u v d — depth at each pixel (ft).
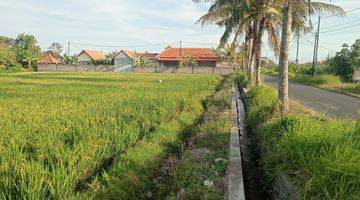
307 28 64.39
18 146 20.13
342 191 14.20
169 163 26.50
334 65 152.46
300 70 229.86
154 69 237.45
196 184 22.27
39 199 15.38
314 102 69.92
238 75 145.28
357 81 137.59
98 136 23.61
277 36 78.02
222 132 34.53
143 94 55.67
